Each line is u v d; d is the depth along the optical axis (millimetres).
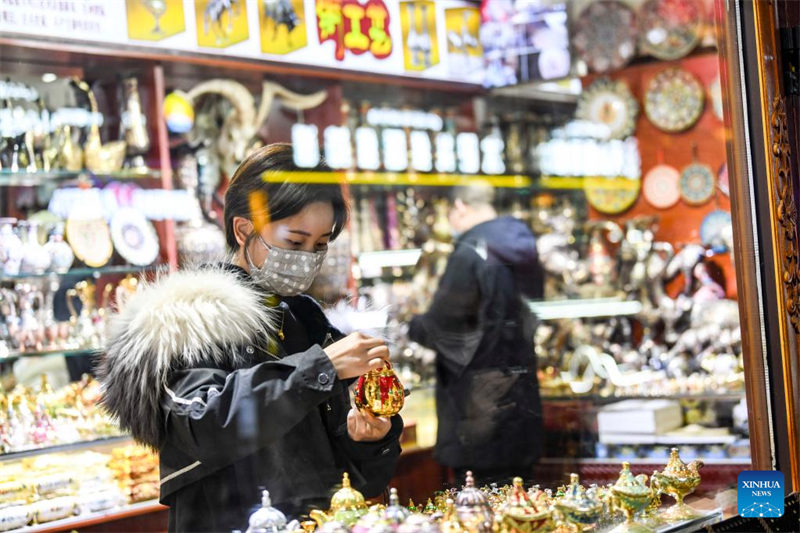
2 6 2852
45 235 3062
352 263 3621
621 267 4031
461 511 1608
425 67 4020
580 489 1757
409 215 3906
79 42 3020
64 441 2924
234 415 1602
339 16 3697
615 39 4141
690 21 3967
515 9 4262
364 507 1635
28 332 3021
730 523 1959
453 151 4090
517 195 4227
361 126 3836
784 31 2174
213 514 1640
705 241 3900
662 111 4043
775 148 2117
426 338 3197
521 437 2969
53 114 3104
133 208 3219
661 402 3428
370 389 1766
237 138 3461
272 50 3502
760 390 2127
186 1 3277
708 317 3746
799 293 2170
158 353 1643
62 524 2711
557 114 4289
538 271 3545
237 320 1713
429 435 2836
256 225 1829
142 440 1677
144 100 3264
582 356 3785
